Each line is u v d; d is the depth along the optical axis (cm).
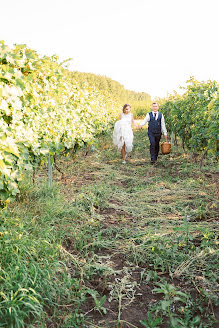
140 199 483
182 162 763
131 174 668
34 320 205
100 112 1169
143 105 3177
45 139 436
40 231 319
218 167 663
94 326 211
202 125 656
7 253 249
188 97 780
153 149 783
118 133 774
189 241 327
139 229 368
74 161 746
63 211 392
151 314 225
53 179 577
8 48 272
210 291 240
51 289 234
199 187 532
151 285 261
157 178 613
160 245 307
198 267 279
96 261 296
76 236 335
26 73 339
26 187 445
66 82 554
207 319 216
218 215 399
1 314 194
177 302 236
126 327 212
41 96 418
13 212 360
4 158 269
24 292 214
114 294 247
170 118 1072
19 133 329
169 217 403
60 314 219
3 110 279
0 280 225
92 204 439
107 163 793
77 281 251
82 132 618
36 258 269
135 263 295
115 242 332
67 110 549
